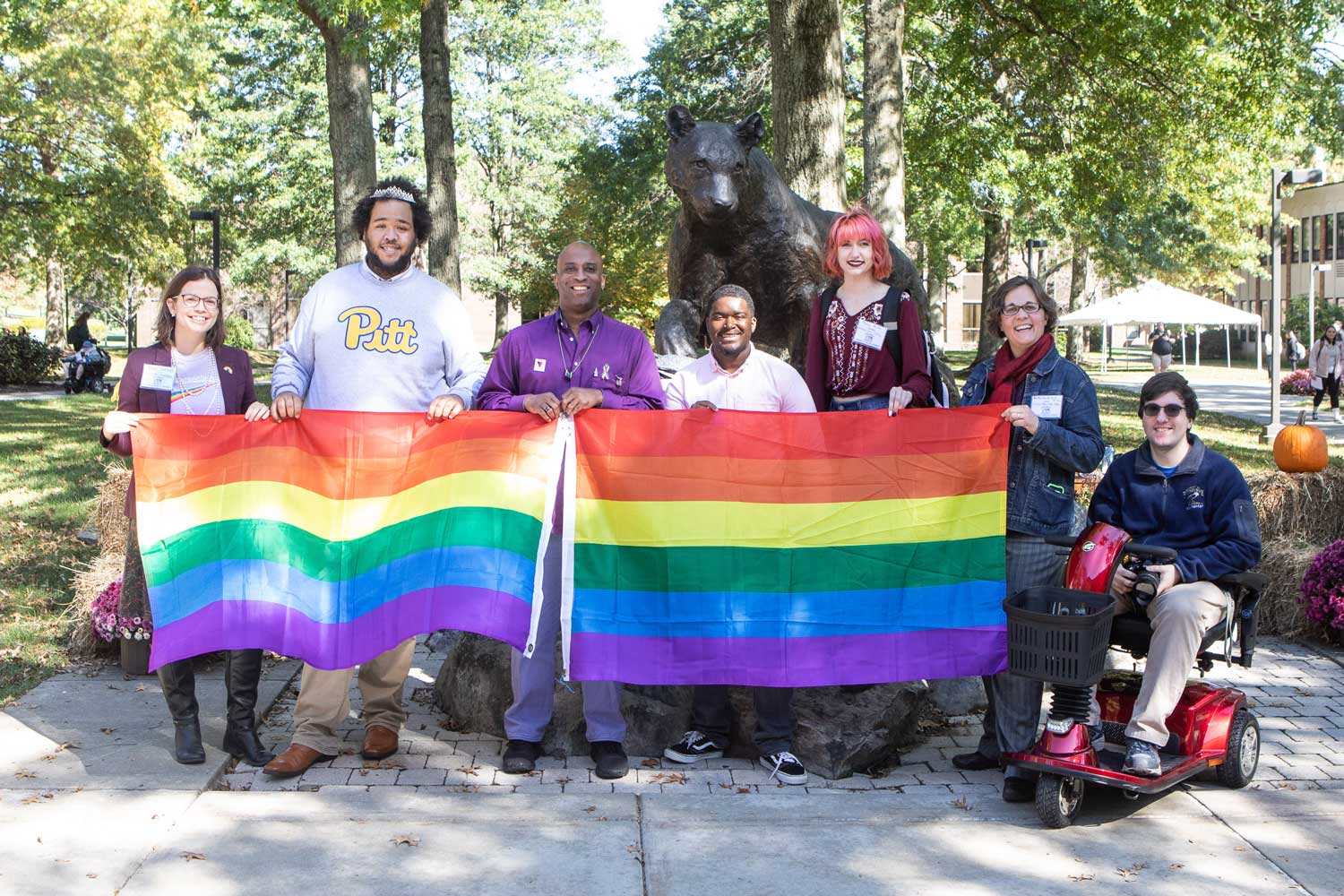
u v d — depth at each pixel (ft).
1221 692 15.35
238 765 15.87
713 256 19.95
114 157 94.38
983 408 15.29
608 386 15.88
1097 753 14.71
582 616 15.37
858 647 15.46
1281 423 67.41
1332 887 12.39
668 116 19.07
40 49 89.10
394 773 15.66
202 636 15.44
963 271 160.76
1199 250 122.72
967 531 15.42
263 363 126.21
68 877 12.27
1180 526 15.25
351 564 15.69
